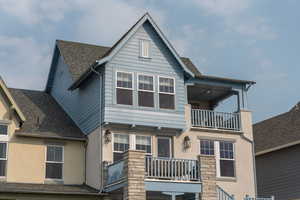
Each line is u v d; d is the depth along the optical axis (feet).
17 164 78.74
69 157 82.69
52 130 83.92
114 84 79.87
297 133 96.43
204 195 74.69
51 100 99.91
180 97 84.07
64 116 92.43
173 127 81.87
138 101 80.74
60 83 99.45
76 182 81.97
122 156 74.69
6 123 79.10
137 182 70.69
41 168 80.23
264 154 102.78
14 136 79.56
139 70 82.17
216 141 86.69
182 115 83.30
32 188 72.38
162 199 80.33
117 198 77.10
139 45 83.25
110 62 80.59
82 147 84.23
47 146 81.76
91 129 82.69
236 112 89.71
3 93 79.56
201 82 86.84
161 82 83.25
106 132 78.33
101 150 77.56
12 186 72.95
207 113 87.15
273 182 99.60
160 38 84.53
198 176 75.72
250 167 87.76
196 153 84.38
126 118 79.10
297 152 94.79
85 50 100.42
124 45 82.12
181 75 85.30
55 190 72.95
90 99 84.74
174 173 74.69
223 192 76.59
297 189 93.25
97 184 77.82
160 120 81.30
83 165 83.30
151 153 81.10
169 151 82.94
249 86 90.33
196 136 85.25
